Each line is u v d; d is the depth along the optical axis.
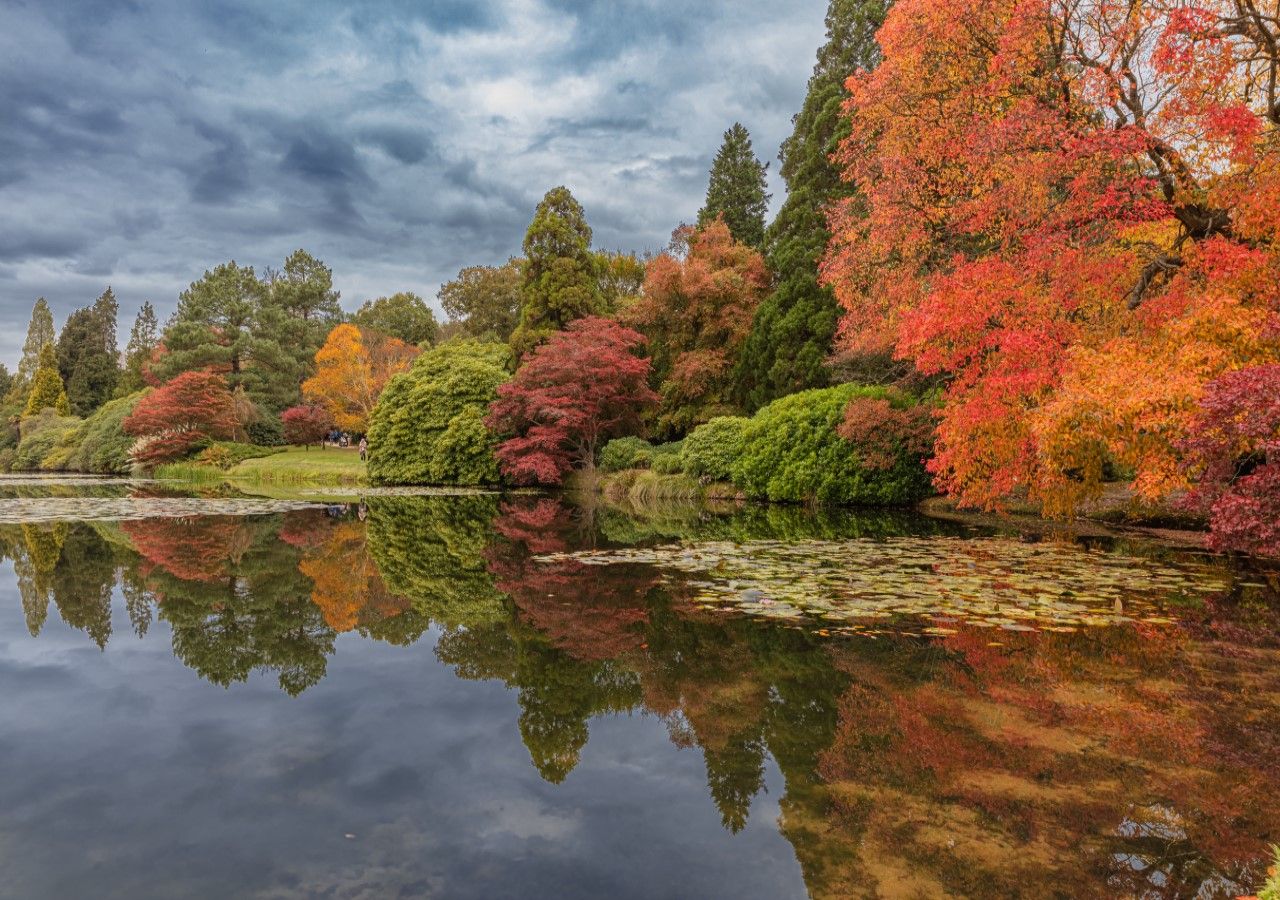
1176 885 2.10
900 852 2.32
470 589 6.74
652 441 25.02
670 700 3.78
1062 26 8.22
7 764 3.09
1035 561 7.58
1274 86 7.92
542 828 2.56
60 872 2.25
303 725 3.56
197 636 5.21
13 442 53.62
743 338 22.48
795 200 20.00
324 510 15.34
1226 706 3.55
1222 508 6.43
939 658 4.38
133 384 50.66
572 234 27.05
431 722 3.59
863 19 19.08
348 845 2.44
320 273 50.25
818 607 5.64
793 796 2.72
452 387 25.75
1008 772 2.87
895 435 14.17
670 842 2.45
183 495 20.77
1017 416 8.31
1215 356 6.66
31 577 7.51
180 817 2.64
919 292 10.64
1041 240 8.05
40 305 62.12
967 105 9.64
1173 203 8.05
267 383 41.34
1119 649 4.52
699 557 8.20
